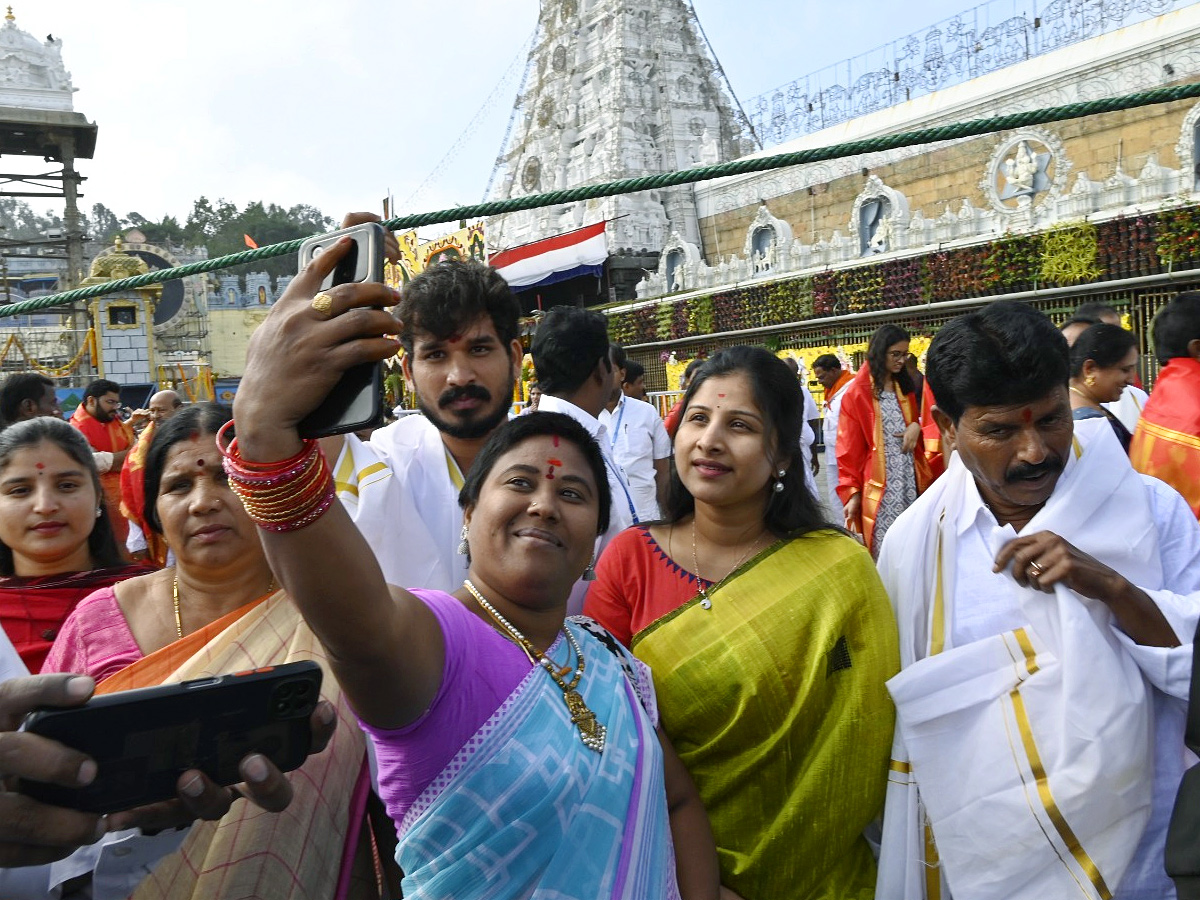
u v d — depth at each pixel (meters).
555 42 35.22
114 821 1.41
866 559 2.30
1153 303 12.98
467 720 1.57
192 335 34.56
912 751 2.13
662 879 1.72
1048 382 2.07
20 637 2.62
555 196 2.55
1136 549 2.15
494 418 2.78
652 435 5.48
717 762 2.21
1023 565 2.07
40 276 46.75
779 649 2.17
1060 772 1.97
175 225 89.69
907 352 6.14
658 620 2.29
